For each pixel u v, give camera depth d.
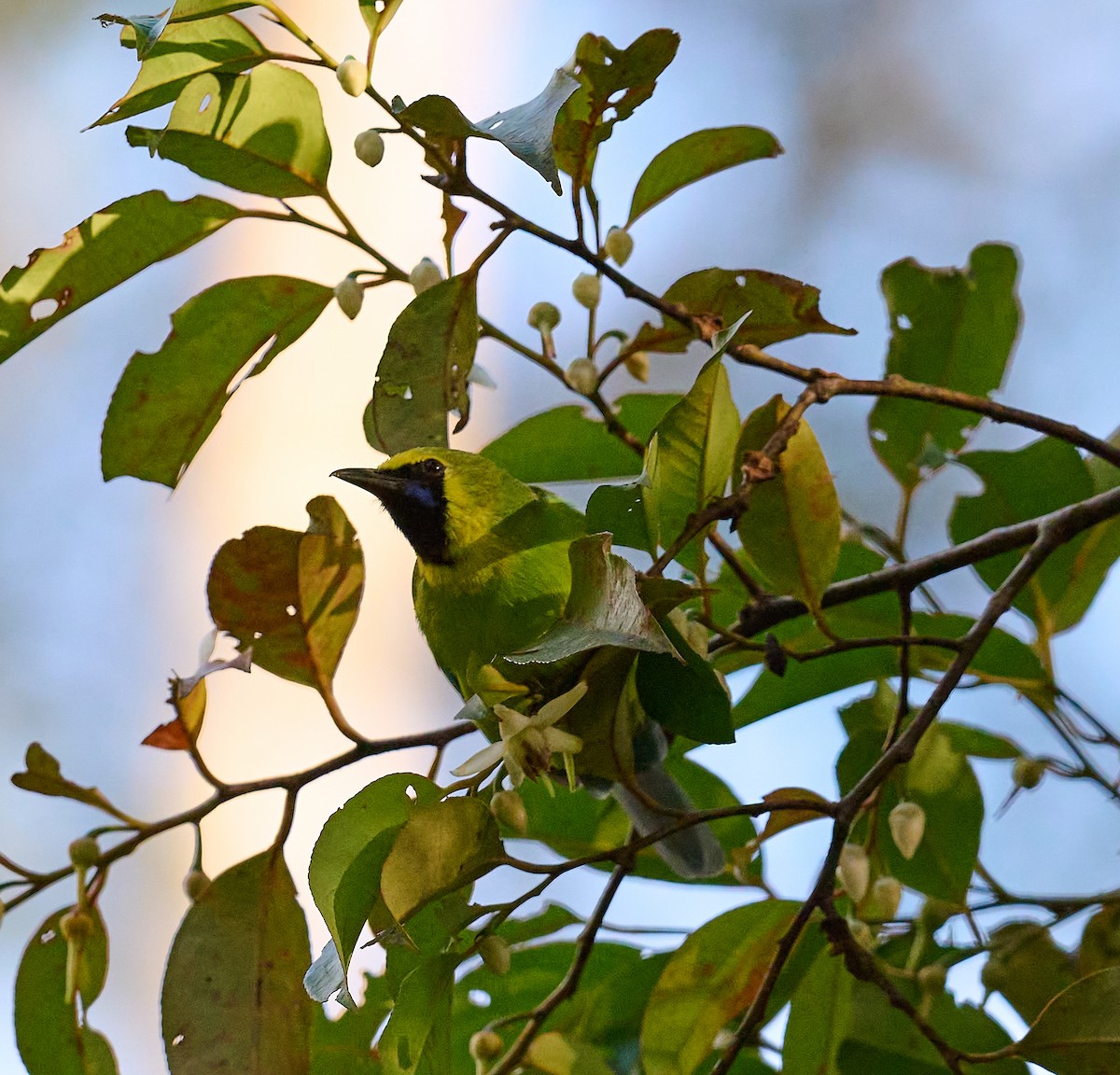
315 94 5.53
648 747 6.76
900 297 7.52
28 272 5.55
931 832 6.38
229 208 5.66
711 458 5.32
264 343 5.91
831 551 5.53
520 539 7.32
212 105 5.44
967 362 7.46
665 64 5.21
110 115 5.25
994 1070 5.99
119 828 5.17
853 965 4.92
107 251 5.63
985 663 6.70
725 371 5.12
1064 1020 4.94
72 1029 5.37
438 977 4.76
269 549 5.32
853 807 5.02
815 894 4.96
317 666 5.54
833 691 6.89
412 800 4.82
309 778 5.42
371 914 4.81
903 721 6.61
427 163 5.30
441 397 5.52
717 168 6.43
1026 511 7.16
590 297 5.98
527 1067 5.99
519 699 5.25
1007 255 7.45
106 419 5.91
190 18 4.92
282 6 13.87
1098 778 6.42
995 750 6.61
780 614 6.36
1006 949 6.28
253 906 5.26
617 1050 6.45
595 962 6.88
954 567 6.36
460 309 5.44
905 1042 6.09
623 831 7.11
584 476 7.57
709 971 5.66
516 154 4.51
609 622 4.43
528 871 4.77
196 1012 5.14
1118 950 6.20
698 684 5.31
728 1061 4.79
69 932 5.03
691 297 5.92
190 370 5.89
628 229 6.40
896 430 7.34
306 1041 5.17
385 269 5.77
